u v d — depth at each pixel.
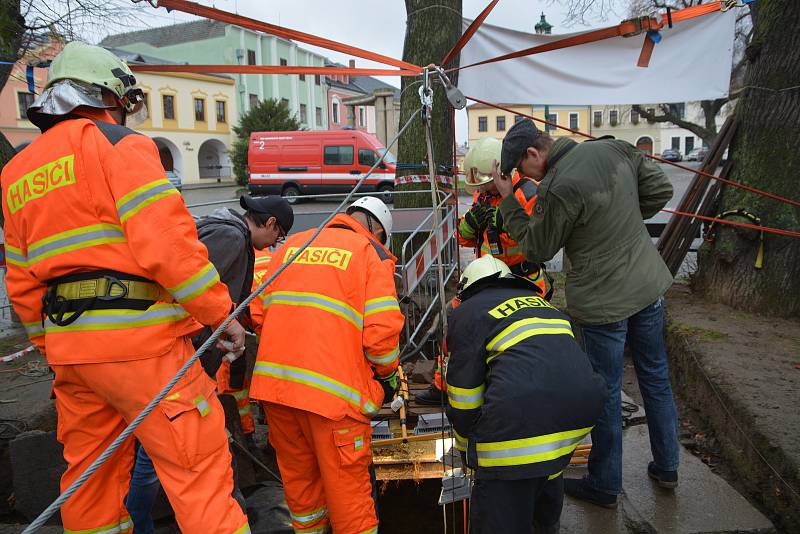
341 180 19.95
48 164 1.91
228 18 2.59
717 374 4.06
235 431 3.40
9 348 5.24
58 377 1.99
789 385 3.83
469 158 3.65
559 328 2.39
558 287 6.63
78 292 1.88
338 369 2.56
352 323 2.62
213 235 2.73
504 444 2.21
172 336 1.98
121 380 1.89
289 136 20.33
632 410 4.12
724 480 3.38
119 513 2.11
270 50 43.09
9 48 4.76
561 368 2.26
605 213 2.75
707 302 5.68
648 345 2.99
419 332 5.27
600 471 3.04
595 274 2.80
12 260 2.05
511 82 4.94
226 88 40.31
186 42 42.22
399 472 3.23
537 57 4.82
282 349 2.62
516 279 2.62
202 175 40.53
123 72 2.11
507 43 4.89
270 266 2.82
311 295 2.62
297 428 2.72
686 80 4.57
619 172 2.79
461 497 2.91
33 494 3.27
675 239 6.00
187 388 1.97
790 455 3.07
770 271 5.26
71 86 1.97
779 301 5.20
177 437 1.90
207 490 1.96
